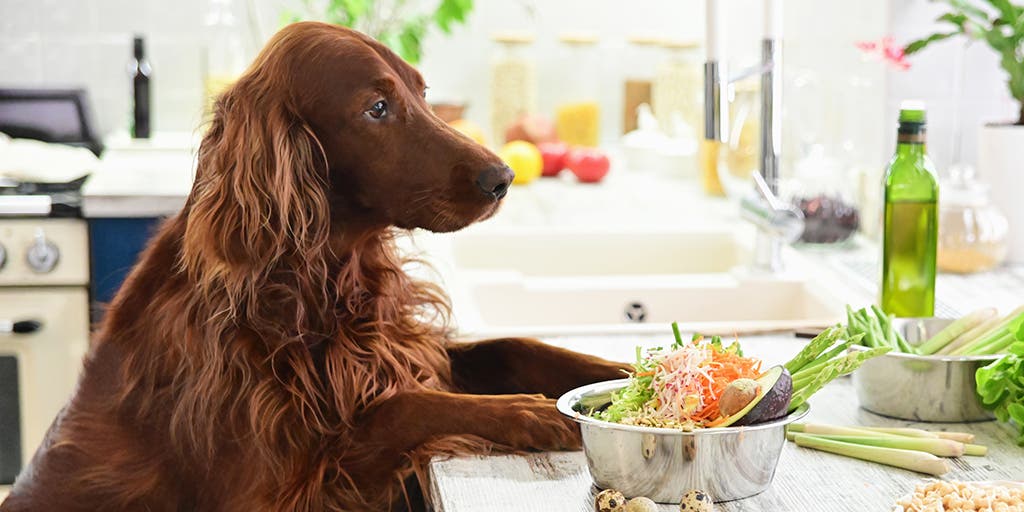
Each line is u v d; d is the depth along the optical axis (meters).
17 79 3.38
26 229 2.59
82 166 2.86
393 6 3.28
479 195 1.39
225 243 1.34
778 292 2.31
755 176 2.07
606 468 1.17
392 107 1.40
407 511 1.40
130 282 1.52
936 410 1.39
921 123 1.70
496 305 2.35
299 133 1.37
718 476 1.14
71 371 2.65
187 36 3.41
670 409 1.17
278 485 1.34
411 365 1.47
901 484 1.20
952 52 2.59
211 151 1.41
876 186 2.63
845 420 1.42
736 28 3.32
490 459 1.29
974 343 1.44
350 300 1.44
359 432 1.37
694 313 2.34
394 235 1.53
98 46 3.39
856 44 2.37
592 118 3.47
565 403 1.25
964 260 2.26
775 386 1.14
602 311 2.35
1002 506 1.05
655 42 3.45
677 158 3.36
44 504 1.46
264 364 1.37
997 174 2.38
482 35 3.52
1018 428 1.35
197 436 1.39
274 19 3.38
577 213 2.92
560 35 3.54
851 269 2.36
